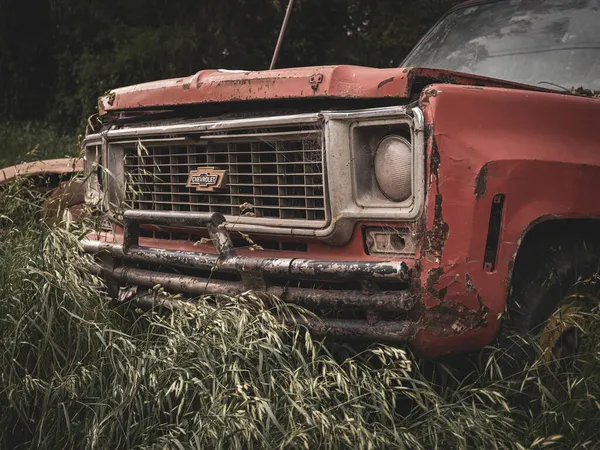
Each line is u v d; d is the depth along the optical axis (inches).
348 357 117.6
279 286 118.9
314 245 122.6
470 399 117.6
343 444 98.0
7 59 616.7
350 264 110.6
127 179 148.7
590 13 158.1
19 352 115.0
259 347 107.1
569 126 124.0
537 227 124.3
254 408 95.7
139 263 141.8
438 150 108.2
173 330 109.7
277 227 124.6
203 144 134.5
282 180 124.8
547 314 121.6
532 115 119.3
